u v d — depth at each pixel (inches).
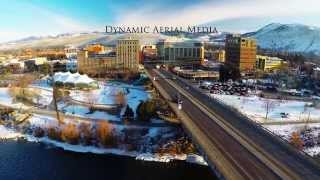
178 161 5556.1
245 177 3503.9
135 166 5418.3
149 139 6294.3
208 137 4879.4
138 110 7367.1
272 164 3892.7
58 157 5807.1
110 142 6127.0
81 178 5034.5
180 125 6220.5
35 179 5002.5
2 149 6186.0
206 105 7327.8
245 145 4537.4
